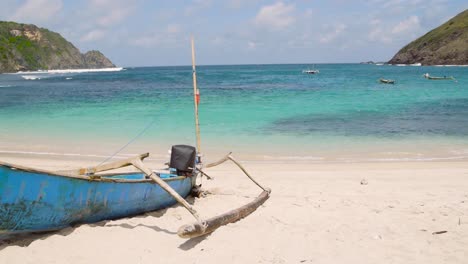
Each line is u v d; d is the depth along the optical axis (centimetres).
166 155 1466
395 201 917
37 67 18612
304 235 697
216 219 723
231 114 2514
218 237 682
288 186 1076
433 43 16738
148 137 1786
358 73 10438
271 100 3431
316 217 804
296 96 3825
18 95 4131
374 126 2091
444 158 1433
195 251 624
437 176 1182
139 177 930
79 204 675
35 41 19875
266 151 1538
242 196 975
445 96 3822
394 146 1627
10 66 15425
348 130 1973
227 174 1216
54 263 570
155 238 673
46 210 636
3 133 1892
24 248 611
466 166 1309
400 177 1173
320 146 1625
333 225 750
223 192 1013
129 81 7138
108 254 605
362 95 3947
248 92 4344
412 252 627
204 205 891
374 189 1043
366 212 835
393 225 749
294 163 1365
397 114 2553
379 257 609
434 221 771
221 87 5212
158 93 4259
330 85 5588
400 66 16612
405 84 5719
